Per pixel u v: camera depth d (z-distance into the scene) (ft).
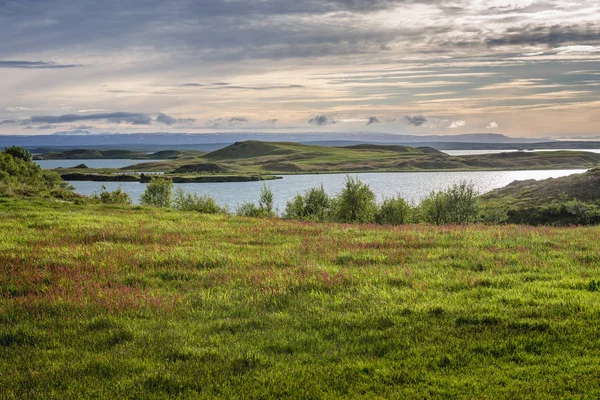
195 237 73.05
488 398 22.91
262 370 26.48
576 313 33.76
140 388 24.75
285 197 479.41
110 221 89.76
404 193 494.59
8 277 46.32
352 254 58.08
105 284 45.16
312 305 38.11
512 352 28.25
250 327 33.47
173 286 45.16
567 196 247.29
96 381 25.70
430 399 23.25
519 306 36.22
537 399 22.70
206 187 648.79
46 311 37.29
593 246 61.21
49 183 263.08
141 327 33.76
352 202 144.56
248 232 79.30
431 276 46.70
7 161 237.66
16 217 90.38
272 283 44.57
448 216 141.08
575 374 25.03
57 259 53.72
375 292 41.09
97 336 32.12
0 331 32.83
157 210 122.31
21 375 26.55
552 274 46.16
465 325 32.42
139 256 56.29
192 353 28.73
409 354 28.27
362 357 28.12
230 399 23.53
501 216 182.60
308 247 63.41
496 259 54.44
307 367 26.84
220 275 48.34
